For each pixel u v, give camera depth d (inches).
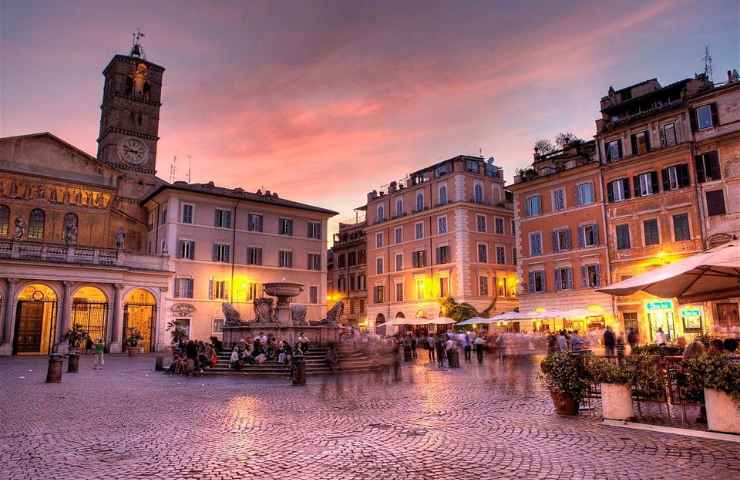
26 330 1672.0
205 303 2020.2
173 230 1999.3
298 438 391.2
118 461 331.6
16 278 1524.4
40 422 467.2
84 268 1632.6
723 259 395.5
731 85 1403.8
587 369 459.2
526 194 1959.9
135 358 1473.9
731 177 1400.1
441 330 2242.9
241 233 2174.0
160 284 1812.3
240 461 328.5
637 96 1660.9
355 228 3083.2
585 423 424.8
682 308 1448.1
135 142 2652.6
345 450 351.9
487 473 293.9
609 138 1697.8
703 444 343.9
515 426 421.4
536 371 949.2
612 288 485.4
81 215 1924.2
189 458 337.1
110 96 2694.4
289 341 1151.0
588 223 1734.7
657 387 427.5
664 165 1542.8
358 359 1084.5
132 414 510.3
